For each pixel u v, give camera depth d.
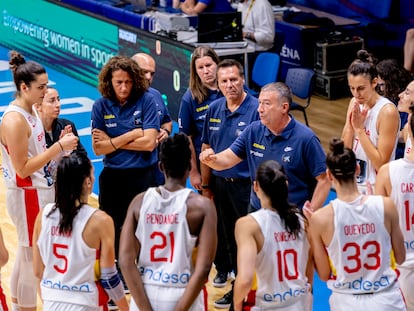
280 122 8.26
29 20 23.09
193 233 7.15
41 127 9.04
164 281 7.17
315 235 7.16
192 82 10.20
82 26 20.66
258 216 7.05
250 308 7.30
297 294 7.22
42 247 7.43
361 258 7.16
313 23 20.33
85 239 7.27
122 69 9.52
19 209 9.12
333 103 19.12
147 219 7.15
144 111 9.77
